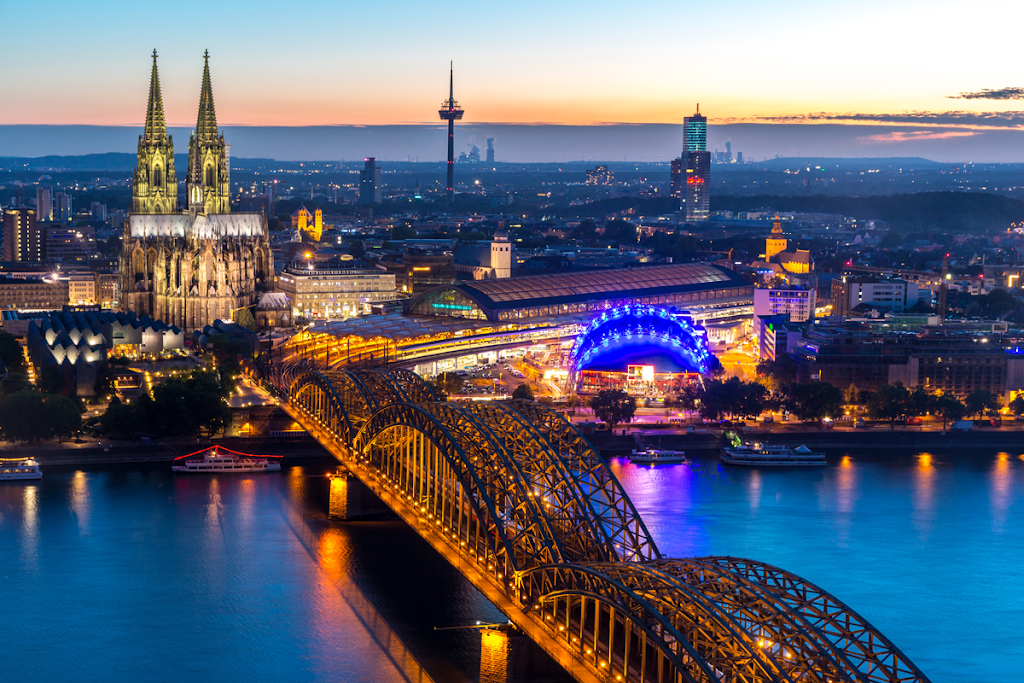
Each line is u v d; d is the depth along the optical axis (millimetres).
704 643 185875
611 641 198625
